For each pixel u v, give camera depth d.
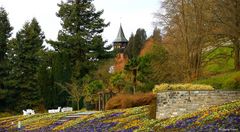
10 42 75.31
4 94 71.06
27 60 74.75
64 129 35.16
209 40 43.56
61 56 67.75
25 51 75.06
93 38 76.00
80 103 62.50
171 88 31.53
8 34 78.19
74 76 72.25
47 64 74.94
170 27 50.69
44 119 44.56
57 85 66.31
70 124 36.94
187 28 45.75
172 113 29.92
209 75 45.78
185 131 22.47
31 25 84.31
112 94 54.62
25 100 72.62
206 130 21.11
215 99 28.94
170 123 25.89
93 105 57.75
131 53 105.62
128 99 39.44
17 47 74.69
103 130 30.22
